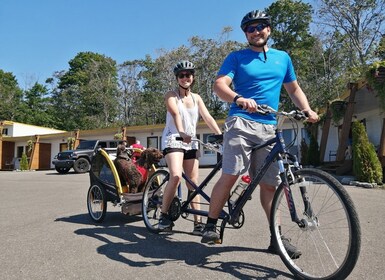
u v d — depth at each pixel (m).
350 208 2.33
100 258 3.18
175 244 3.59
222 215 3.14
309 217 2.58
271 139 2.92
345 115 11.68
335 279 2.39
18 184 11.71
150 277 2.70
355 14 33.66
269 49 3.15
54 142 29.41
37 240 3.87
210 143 3.49
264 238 3.67
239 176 2.97
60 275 2.80
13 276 2.81
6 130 32.03
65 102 55.00
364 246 3.29
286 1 40.84
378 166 8.55
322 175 2.52
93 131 25.80
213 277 2.66
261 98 3.00
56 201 7.09
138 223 4.69
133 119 48.41
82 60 62.62
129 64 50.78
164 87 45.97
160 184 4.32
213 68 40.75
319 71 36.12
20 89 61.97
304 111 2.92
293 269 2.64
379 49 22.78
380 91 9.39
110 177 4.71
